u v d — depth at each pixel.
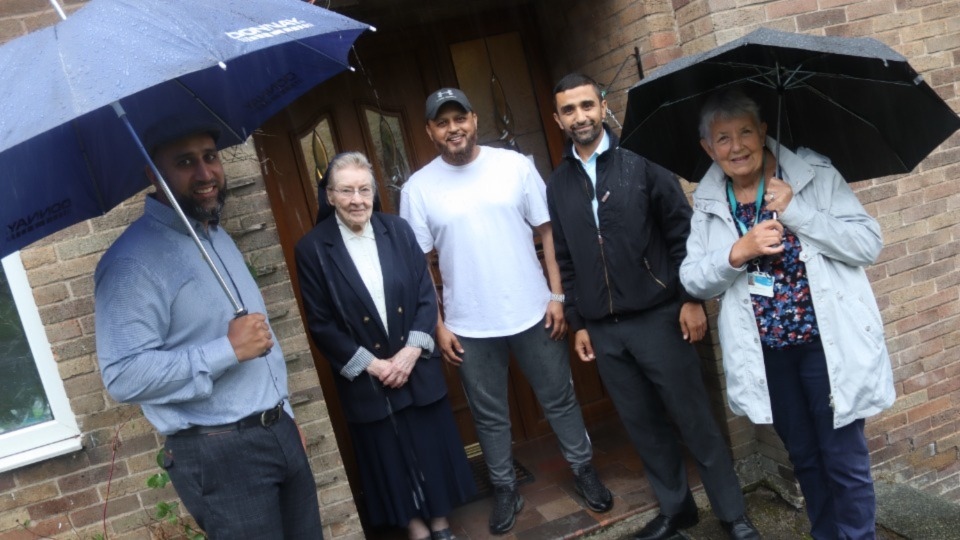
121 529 2.84
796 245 2.32
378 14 3.67
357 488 3.83
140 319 1.93
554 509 3.40
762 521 3.26
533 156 4.09
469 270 3.11
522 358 3.26
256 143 3.55
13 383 2.79
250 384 2.08
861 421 2.40
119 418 2.81
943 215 3.67
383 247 2.94
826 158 2.37
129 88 1.52
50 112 1.48
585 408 4.20
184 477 2.04
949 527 3.10
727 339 2.47
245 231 2.86
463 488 3.12
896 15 3.50
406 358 2.91
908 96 2.15
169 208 2.04
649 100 2.41
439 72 3.90
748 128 2.27
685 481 3.16
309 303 2.91
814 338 2.34
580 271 2.99
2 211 1.80
